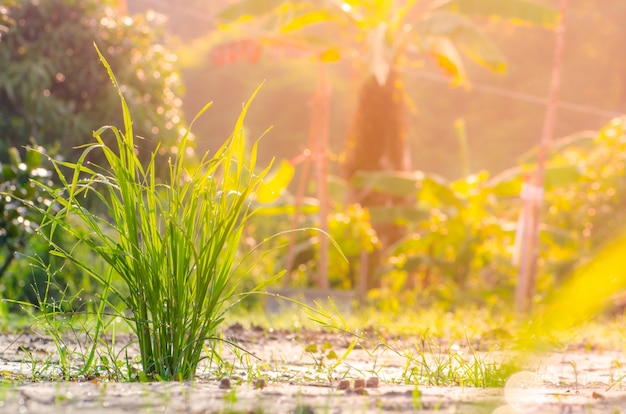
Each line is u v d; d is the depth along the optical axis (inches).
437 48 621.0
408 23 633.0
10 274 405.7
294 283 700.7
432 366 180.5
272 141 2158.0
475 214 695.1
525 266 566.6
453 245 703.1
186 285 126.1
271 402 88.2
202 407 81.7
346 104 715.4
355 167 698.2
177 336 125.0
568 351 262.4
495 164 1955.0
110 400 85.4
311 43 637.9
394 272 756.0
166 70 585.0
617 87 1964.8
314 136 647.1
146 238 125.3
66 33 550.3
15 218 328.2
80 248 412.8
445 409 85.1
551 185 636.7
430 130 2062.0
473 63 2082.9
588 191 746.8
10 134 536.4
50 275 130.2
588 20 1974.7
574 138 740.7
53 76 556.7
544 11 585.0
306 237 732.7
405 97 707.4
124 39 573.3
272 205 716.0
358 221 656.4
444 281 744.3
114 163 121.8
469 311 510.3
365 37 636.1
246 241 723.4
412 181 656.4
